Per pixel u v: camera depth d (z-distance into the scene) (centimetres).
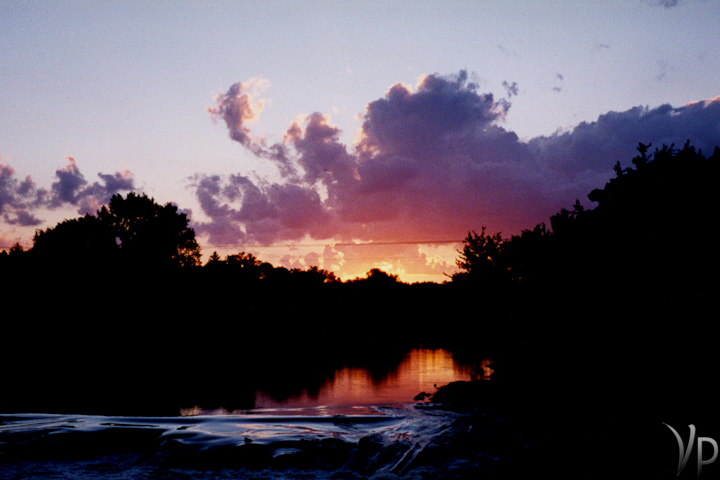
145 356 3738
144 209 5756
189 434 1288
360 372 3153
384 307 9681
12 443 1195
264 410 1825
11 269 4516
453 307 5828
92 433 1275
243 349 4662
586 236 1716
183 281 5028
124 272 4669
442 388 2164
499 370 2012
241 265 7731
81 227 5306
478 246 4316
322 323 7750
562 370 1628
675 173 1562
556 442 1153
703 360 1302
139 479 997
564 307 1694
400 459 1149
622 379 1417
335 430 1434
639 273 1520
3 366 3088
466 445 1213
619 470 952
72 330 4172
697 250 1434
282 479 1031
